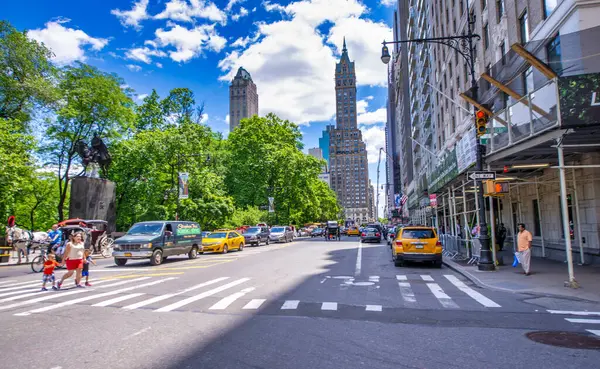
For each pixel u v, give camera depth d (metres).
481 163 14.37
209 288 11.31
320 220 110.62
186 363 5.03
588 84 9.63
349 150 191.38
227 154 52.78
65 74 36.28
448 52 38.12
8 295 10.62
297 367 4.87
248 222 47.31
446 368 4.82
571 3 14.06
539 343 5.80
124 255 18.47
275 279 13.20
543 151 13.05
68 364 5.01
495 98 19.41
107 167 35.25
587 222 15.57
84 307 8.75
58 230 18.47
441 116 43.19
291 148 54.00
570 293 9.73
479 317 7.57
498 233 20.02
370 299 9.55
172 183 38.97
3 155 25.69
